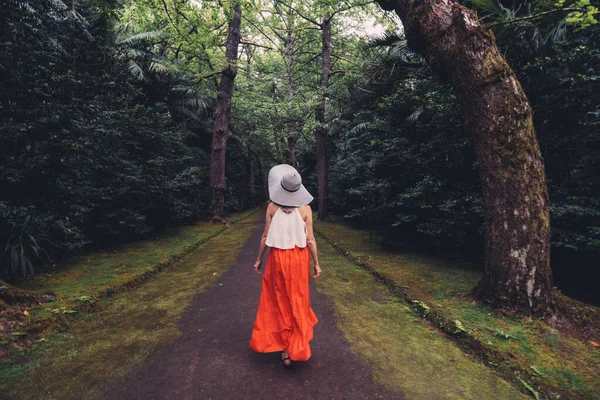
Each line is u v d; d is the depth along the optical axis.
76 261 5.55
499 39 4.66
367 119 8.05
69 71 5.21
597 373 2.17
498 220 3.15
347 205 13.13
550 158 4.21
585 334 2.66
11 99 4.55
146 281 4.77
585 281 4.20
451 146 5.39
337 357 2.55
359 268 5.45
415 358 2.54
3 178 4.25
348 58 13.98
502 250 3.13
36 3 4.79
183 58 14.77
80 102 5.66
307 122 12.50
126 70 7.56
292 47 17.03
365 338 2.89
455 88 3.41
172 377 2.26
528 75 4.21
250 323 3.22
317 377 2.27
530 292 2.98
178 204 9.81
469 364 2.45
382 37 7.49
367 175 7.60
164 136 8.91
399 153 6.04
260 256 2.56
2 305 3.07
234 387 2.14
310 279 4.82
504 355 2.42
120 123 7.15
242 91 15.01
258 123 16.02
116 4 8.07
